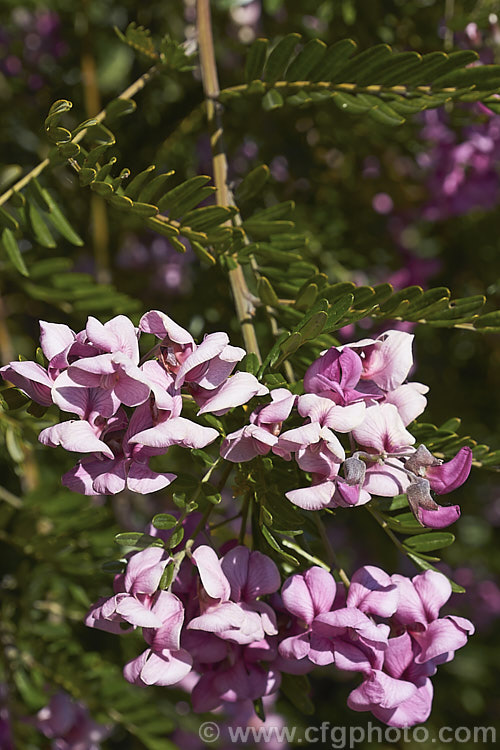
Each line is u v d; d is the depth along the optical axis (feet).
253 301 1.69
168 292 2.61
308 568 1.56
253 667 1.55
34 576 2.04
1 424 1.79
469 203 2.56
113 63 2.66
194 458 1.58
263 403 1.52
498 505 3.95
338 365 1.48
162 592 1.49
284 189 2.44
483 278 2.81
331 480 1.46
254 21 2.43
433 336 2.80
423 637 1.52
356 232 2.62
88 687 2.01
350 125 2.30
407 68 1.69
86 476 1.46
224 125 2.36
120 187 1.63
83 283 1.90
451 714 3.97
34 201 1.70
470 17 1.99
